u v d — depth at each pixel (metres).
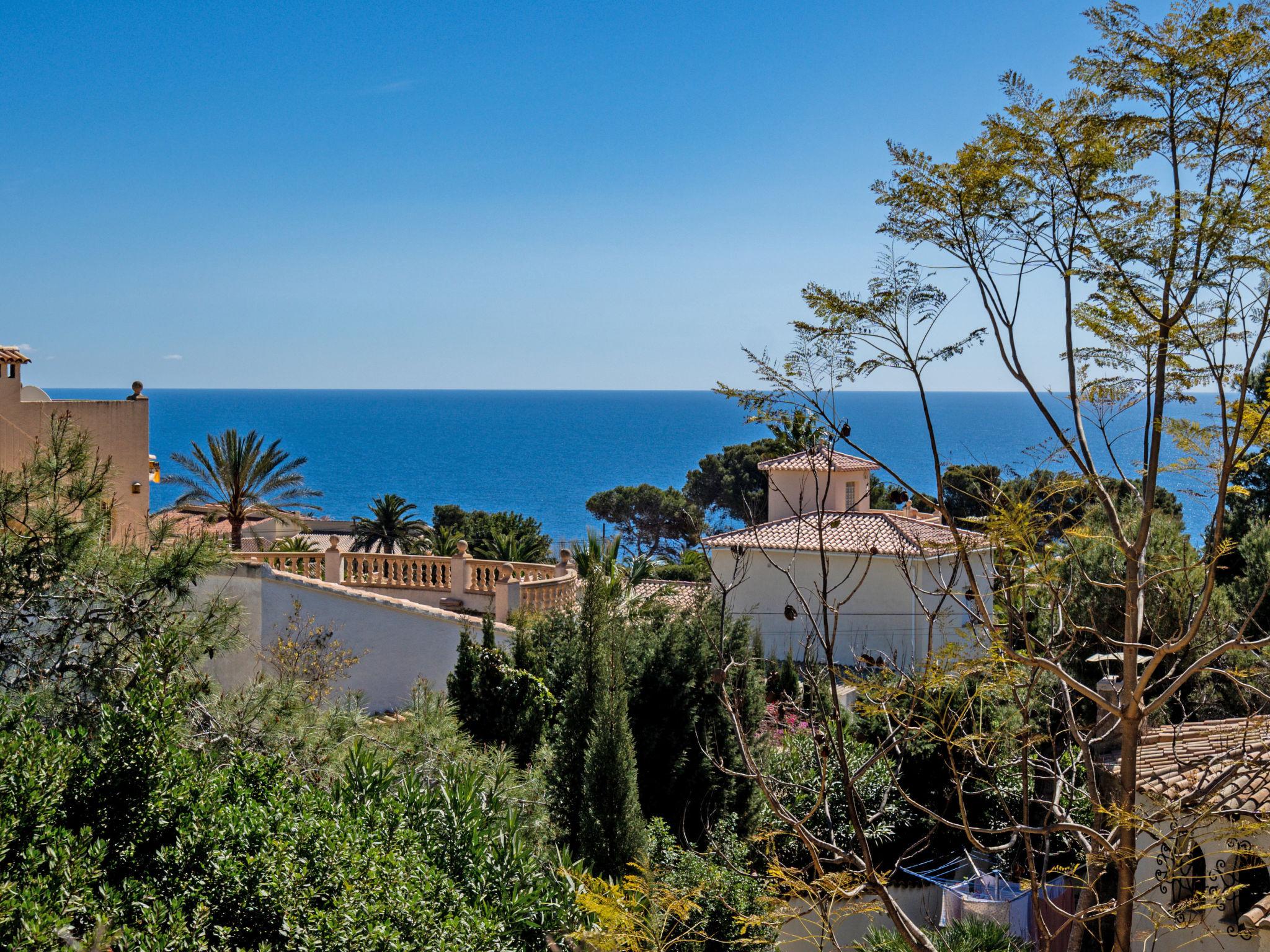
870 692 7.34
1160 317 6.66
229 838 8.39
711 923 10.45
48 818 7.87
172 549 11.73
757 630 19.66
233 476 36.97
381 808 10.94
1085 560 13.26
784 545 32.06
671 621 16.53
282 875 8.10
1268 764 7.84
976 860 15.73
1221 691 14.23
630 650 15.83
